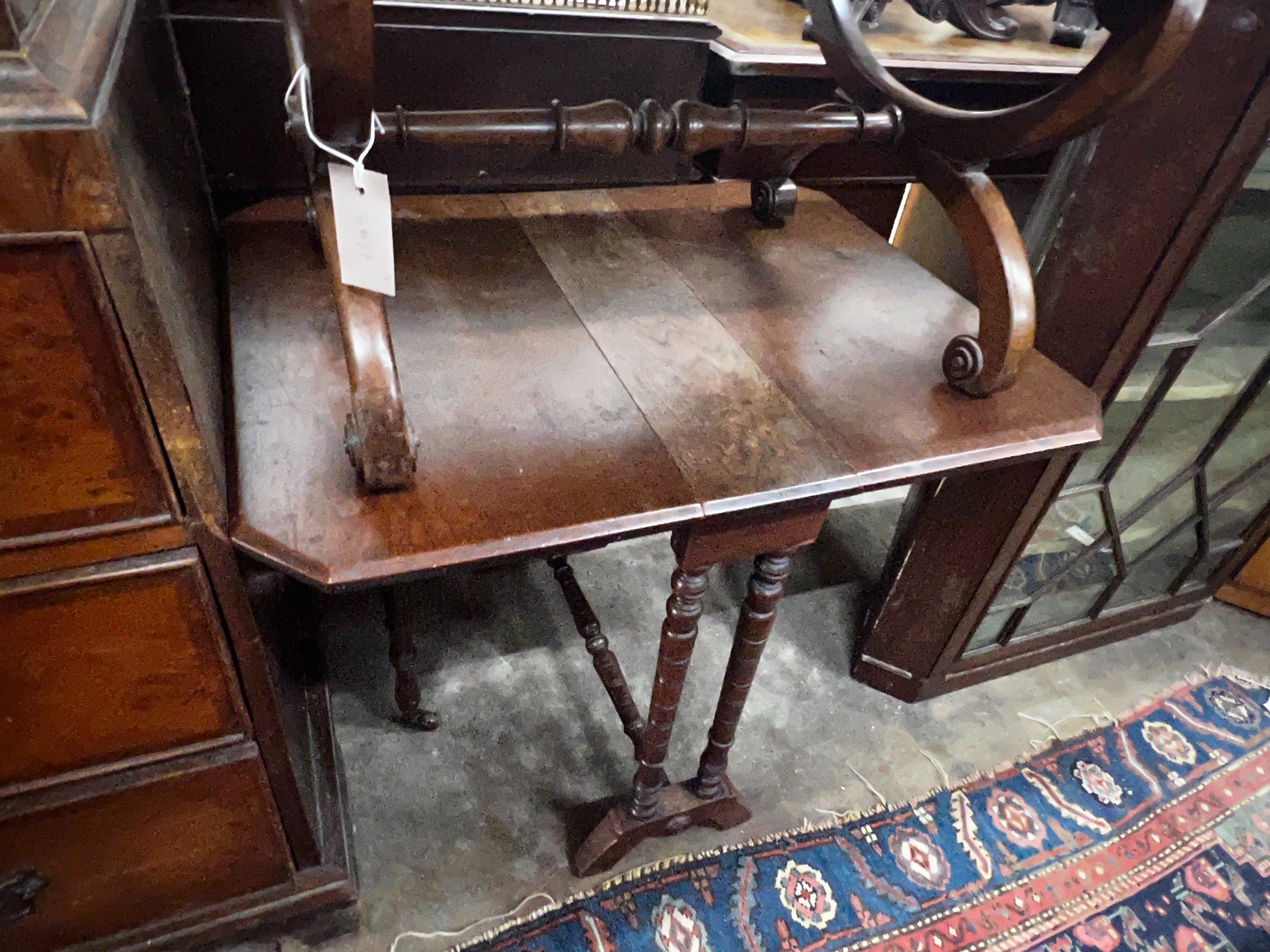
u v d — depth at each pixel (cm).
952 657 125
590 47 99
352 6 45
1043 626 135
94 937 80
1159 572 140
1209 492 127
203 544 55
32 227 39
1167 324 96
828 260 96
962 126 71
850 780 119
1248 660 147
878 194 133
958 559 113
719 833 110
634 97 105
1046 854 113
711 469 64
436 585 139
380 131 64
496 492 59
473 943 96
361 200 51
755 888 105
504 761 115
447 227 92
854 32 79
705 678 130
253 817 77
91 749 64
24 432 46
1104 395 96
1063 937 104
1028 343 73
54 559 52
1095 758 127
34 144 37
